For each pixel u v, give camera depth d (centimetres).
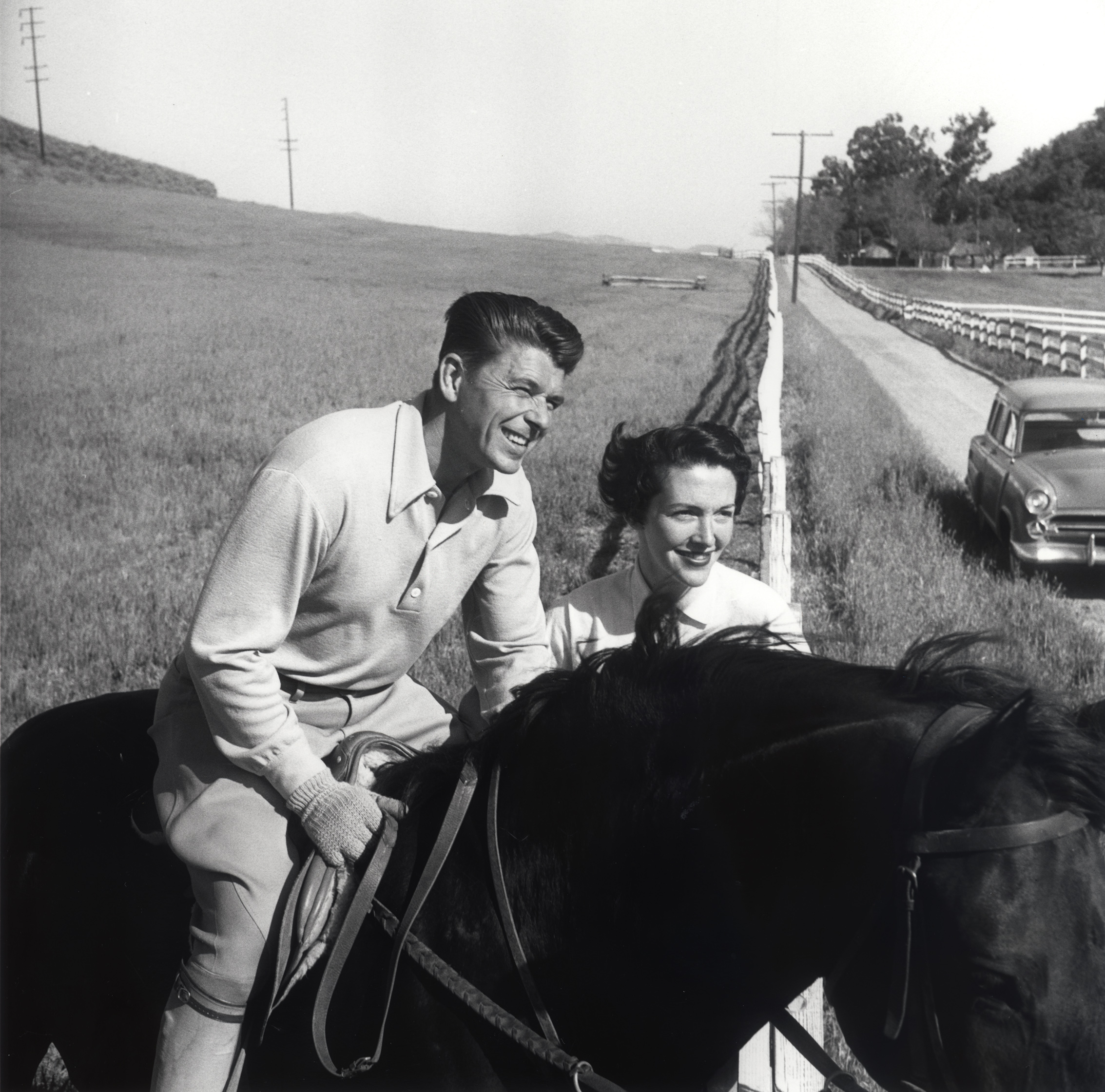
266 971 207
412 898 196
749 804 170
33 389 1719
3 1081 255
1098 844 139
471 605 242
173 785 215
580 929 185
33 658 650
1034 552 851
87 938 238
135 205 5244
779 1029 177
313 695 221
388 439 205
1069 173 7238
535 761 195
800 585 759
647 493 263
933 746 149
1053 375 2289
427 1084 196
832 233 7431
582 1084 180
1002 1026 133
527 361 200
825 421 1369
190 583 801
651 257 6625
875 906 148
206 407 1595
